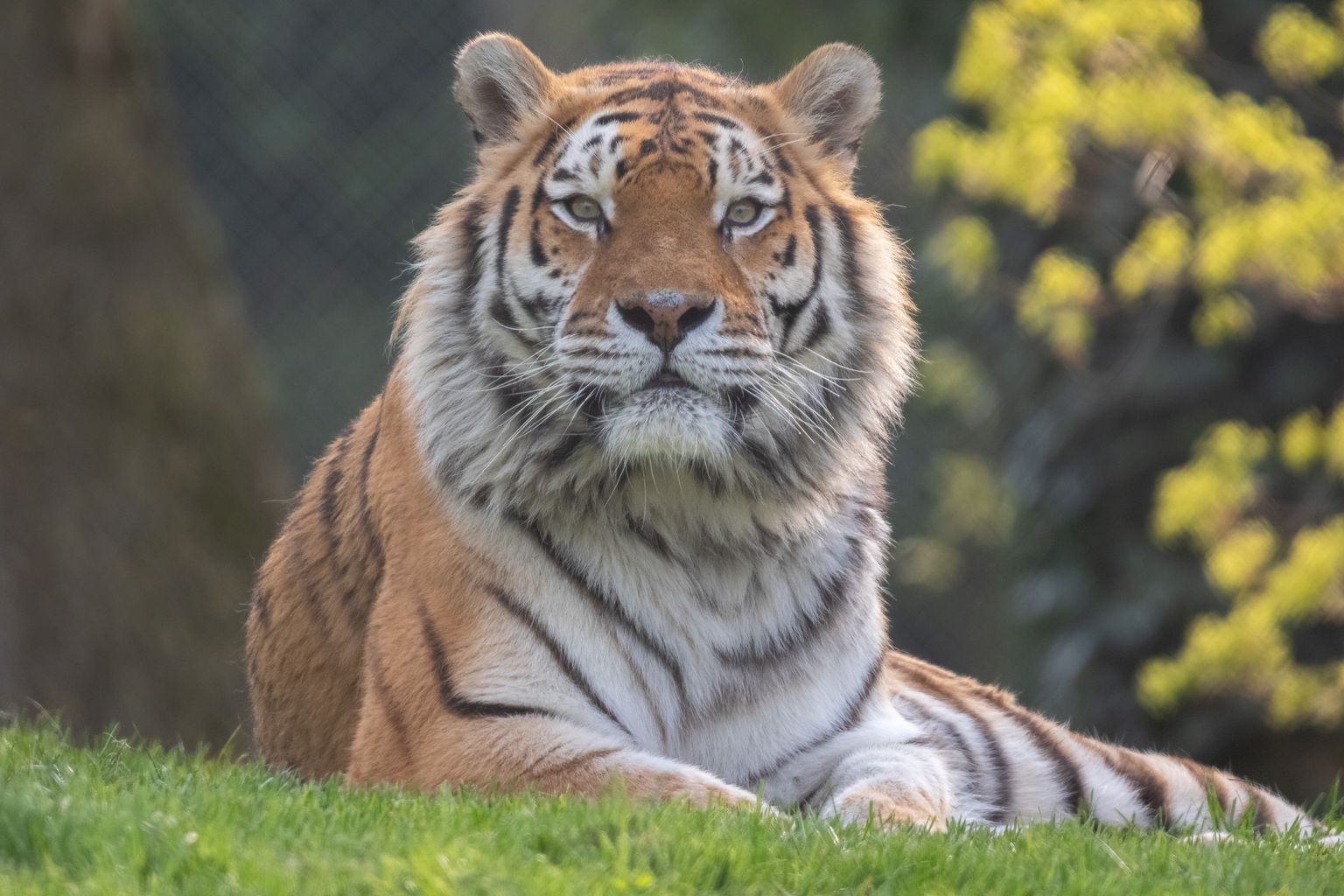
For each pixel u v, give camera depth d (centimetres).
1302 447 1427
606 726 756
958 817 786
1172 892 584
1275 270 1338
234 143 2386
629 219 755
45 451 1438
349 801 662
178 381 1501
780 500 778
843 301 795
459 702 746
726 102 802
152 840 560
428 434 783
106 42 1502
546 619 757
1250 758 1714
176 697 1452
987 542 2191
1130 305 1559
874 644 819
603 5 2445
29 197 1464
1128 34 1323
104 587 1438
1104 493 1795
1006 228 1802
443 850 552
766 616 785
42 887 525
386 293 2369
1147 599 1745
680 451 738
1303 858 671
